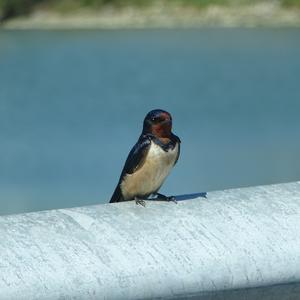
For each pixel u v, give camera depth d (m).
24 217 2.76
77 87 36.19
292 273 2.75
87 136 26.86
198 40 45.91
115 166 22.77
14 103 32.97
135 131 27.94
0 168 22.19
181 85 36.19
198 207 2.92
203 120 29.14
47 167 22.38
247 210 2.89
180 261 2.67
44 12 49.25
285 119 28.55
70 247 2.64
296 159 22.03
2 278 2.51
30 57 42.12
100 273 2.58
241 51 42.75
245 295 2.76
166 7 49.53
